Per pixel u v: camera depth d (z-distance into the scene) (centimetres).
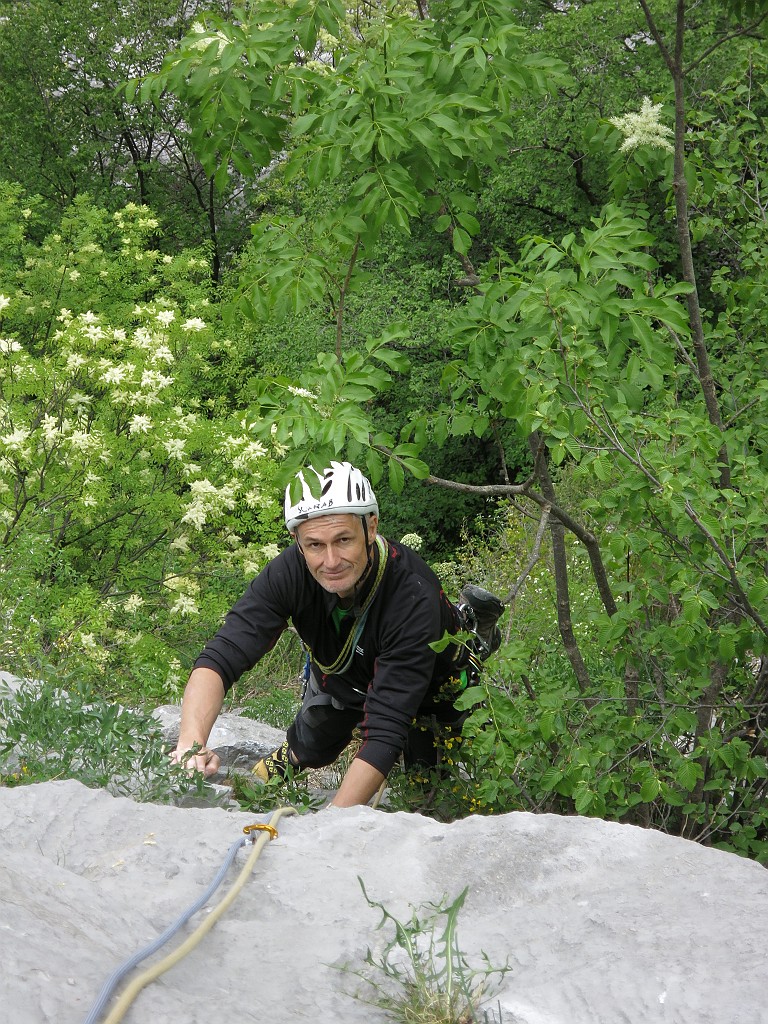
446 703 377
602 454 312
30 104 2272
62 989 121
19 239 1570
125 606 798
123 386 877
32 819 210
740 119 466
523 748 326
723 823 328
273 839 205
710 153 450
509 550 1061
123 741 279
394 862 194
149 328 956
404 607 319
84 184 2400
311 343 1655
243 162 365
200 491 854
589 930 162
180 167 2508
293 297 335
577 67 1579
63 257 1506
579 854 190
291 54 343
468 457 1988
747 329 434
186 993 135
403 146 317
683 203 361
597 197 1759
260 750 456
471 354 331
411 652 318
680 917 162
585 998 142
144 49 2278
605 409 320
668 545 329
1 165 2292
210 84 346
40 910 143
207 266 1580
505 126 345
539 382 308
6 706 296
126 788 278
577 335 310
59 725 286
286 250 345
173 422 889
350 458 292
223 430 902
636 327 311
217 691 319
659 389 348
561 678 397
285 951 159
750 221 453
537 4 1761
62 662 578
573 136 1605
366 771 306
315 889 183
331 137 328
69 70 2308
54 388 863
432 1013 141
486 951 160
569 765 321
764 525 338
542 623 505
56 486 852
